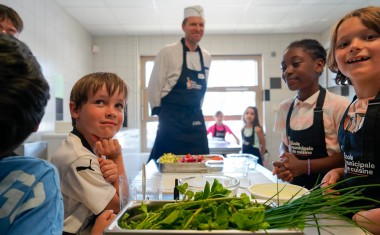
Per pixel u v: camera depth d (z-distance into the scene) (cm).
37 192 41
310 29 404
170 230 37
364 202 71
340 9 328
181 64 183
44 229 40
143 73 435
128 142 333
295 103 133
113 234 37
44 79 36
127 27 384
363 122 78
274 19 360
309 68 122
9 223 39
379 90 79
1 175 41
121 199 75
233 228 39
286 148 145
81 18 346
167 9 321
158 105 189
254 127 344
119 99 90
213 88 438
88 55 401
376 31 75
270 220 41
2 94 31
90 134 89
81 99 87
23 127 34
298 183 120
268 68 426
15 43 35
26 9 231
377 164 74
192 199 47
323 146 120
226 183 66
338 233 55
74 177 76
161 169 135
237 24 378
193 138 181
